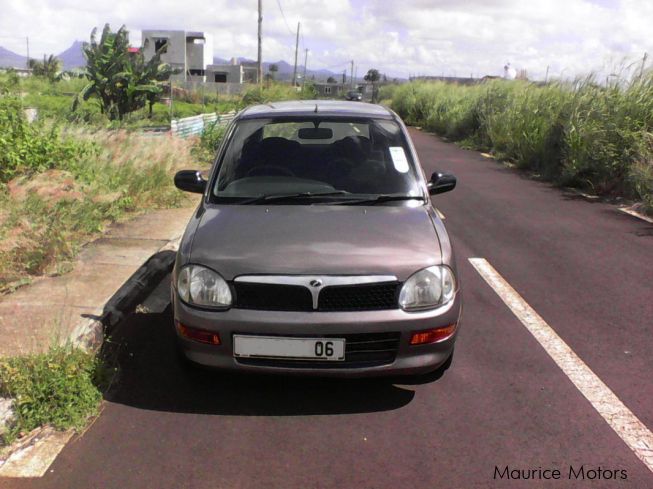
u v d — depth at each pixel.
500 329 4.62
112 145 9.41
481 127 19.62
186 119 14.86
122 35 20.94
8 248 5.20
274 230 3.64
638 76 11.35
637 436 3.22
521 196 10.27
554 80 15.99
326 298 3.29
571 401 3.57
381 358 3.38
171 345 4.30
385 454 3.04
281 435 3.20
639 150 9.79
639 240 7.34
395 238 3.58
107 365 3.90
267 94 28.56
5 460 2.95
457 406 3.51
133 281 5.21
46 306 4.57
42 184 6.57
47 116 10.42
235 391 3.65
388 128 4.74
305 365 3.34
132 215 7.81
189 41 67.06
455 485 2.81
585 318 4.87
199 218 3.92
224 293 3.33
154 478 2.83
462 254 6.66
